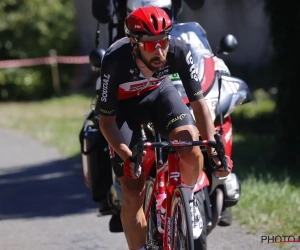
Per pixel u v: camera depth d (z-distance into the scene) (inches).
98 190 519.8
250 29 1592.0
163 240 406.6
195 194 432.5
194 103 410.6
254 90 1429.6
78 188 797.9
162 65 386.6
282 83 832.9
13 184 846.5
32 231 621.0
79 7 1891.0
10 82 1898.4
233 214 594.6
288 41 811.4
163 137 433.7
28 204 734.5
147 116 432.8
